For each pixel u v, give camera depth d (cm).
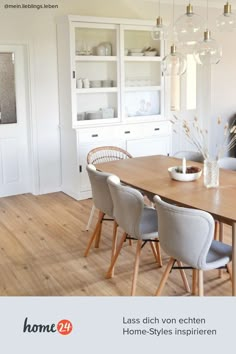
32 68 543
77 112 557
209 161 317
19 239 421
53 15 544
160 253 367
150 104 612
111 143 563
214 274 346
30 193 583
